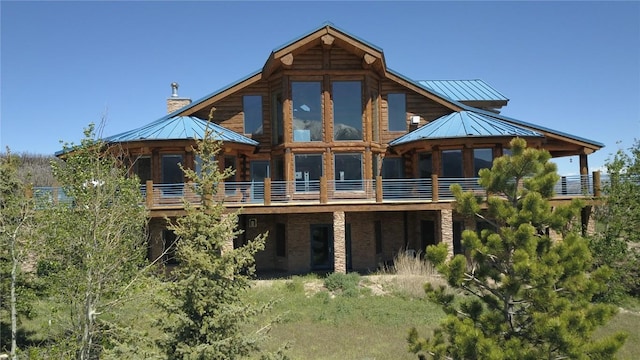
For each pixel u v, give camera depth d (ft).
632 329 45.85
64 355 29.63
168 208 64.85
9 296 34.30
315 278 66.69
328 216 74.74
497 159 24.34
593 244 56.08
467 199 24.31
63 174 34.91
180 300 22.11
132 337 23.16
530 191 23.61
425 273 65.21
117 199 35.24
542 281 20.57
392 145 77.61
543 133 75.82
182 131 69.82
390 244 80.18
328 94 73.92
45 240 32.30
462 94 99.04
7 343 40.63
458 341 20.58
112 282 32.89
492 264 23.91
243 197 70.08
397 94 80.38
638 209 56.03
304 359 38.81
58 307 33.04
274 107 77.56
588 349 19.48
